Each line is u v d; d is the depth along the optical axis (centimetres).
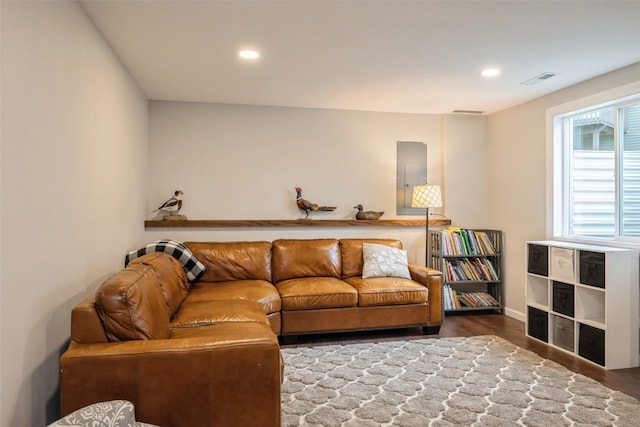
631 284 311
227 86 385
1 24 147
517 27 257
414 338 380
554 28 259
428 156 500
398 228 484
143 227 410
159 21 247
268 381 175
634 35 269
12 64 155
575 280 333
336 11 236
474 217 499
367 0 223
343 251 439
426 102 442
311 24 253
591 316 335
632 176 338
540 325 371
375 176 486
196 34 266
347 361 317
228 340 176
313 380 281
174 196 436
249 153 455
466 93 407
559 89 391
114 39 273
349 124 479
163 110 436
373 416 231
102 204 268
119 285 184
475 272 466
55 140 194
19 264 161
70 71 212
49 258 188
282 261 417
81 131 228
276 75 352
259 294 344
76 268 221
